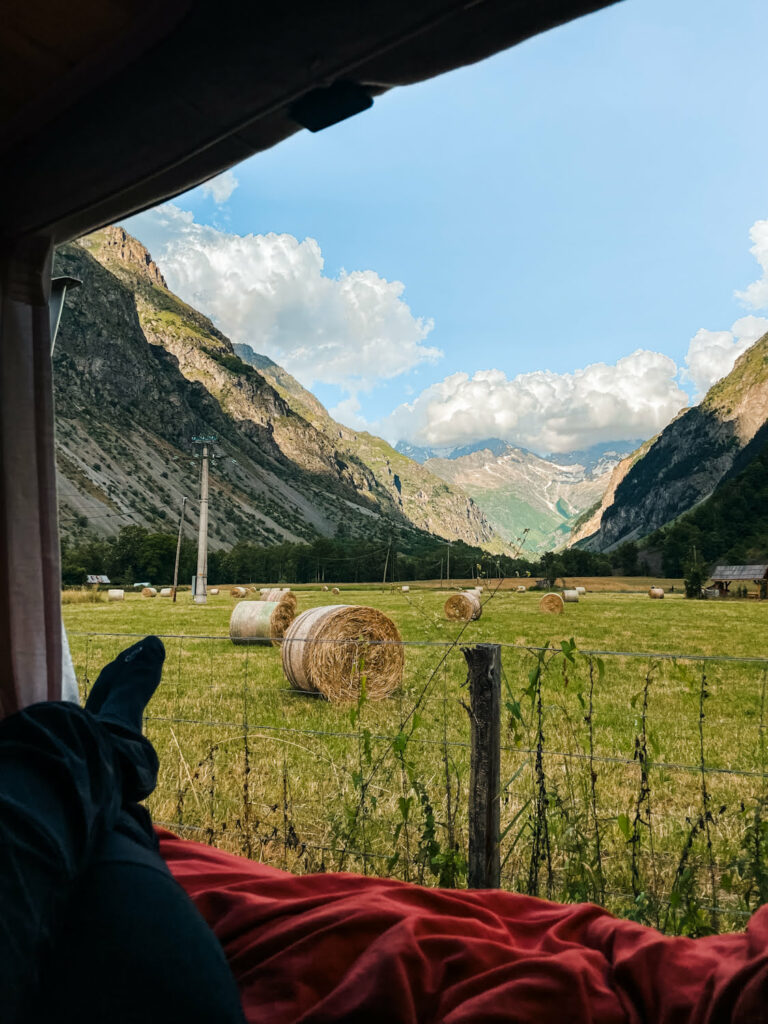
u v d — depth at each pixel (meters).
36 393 3.17
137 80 2.16
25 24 2.03
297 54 1.89
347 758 6.33
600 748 7.26
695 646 21.72
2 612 3.12
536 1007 1.82
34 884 1.29
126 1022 1.35
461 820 4.75
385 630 11.74
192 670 13.42
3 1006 1.23
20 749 1.44
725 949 2.03
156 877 1.52
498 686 3.46
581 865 3.66
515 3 1.64
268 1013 1.89
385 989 1.83
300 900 2.36
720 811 3.53
